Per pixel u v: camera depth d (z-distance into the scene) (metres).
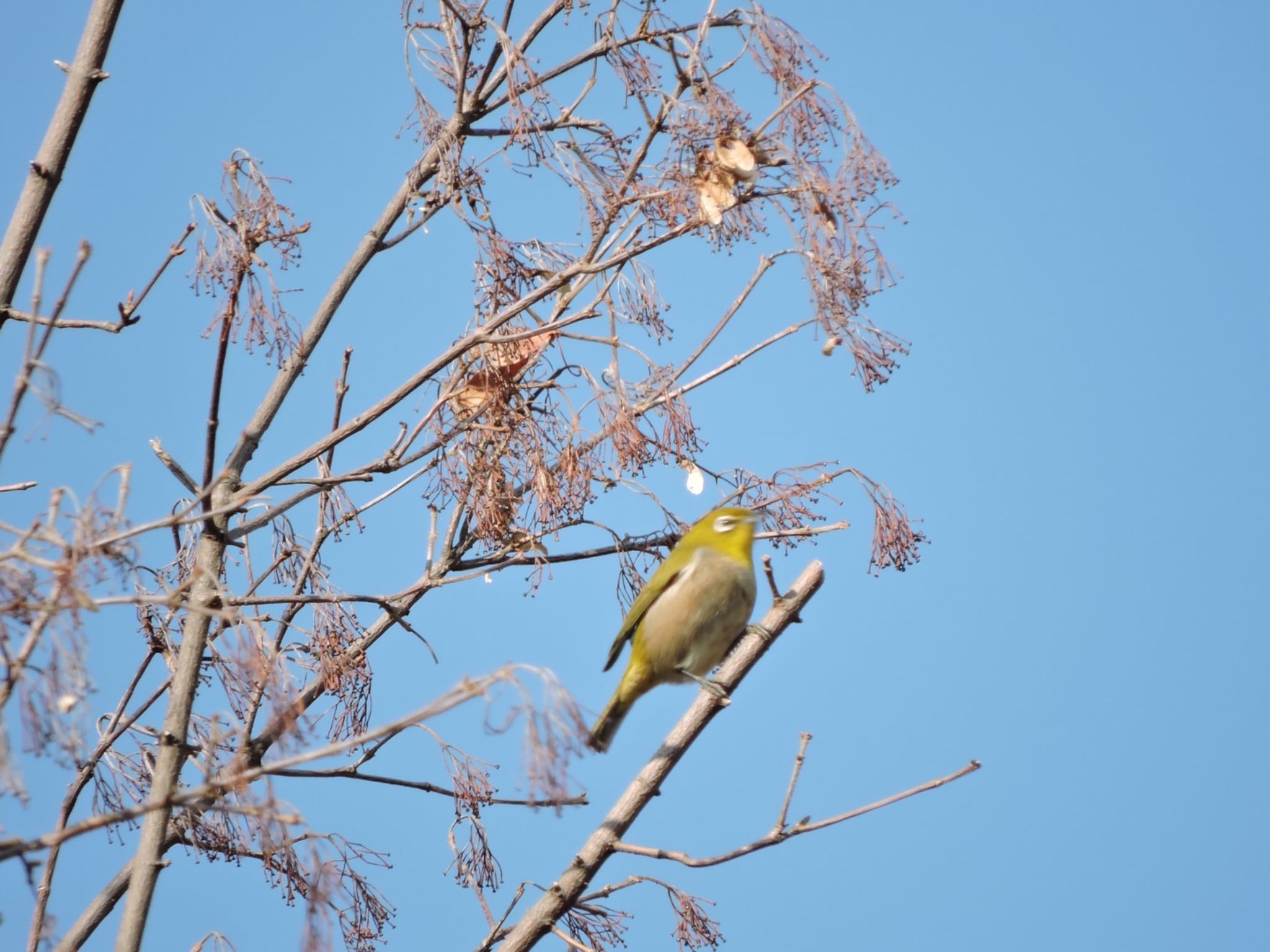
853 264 10.54
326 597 10.55
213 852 10.49
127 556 7.49
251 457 11.31
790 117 10.72
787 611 9.62
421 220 12.04
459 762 11.26
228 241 10.17
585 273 11.02
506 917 10.05
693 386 11.41
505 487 11.47
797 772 8.60
